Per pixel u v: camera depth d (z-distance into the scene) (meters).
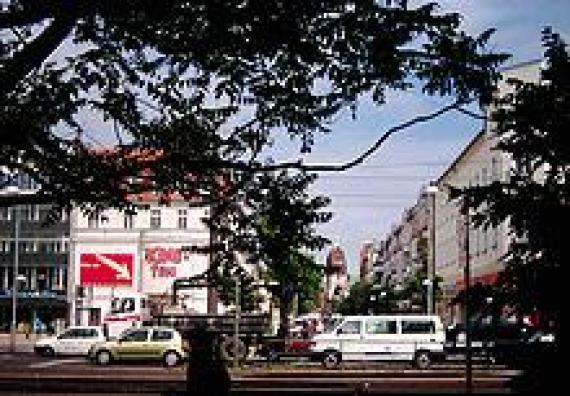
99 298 66.25
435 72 6.03
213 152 6.75
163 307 51.78
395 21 5.88
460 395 21.78
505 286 8.49
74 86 6.22
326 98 6.45
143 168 6.43
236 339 37.12
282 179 6.81
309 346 40.41
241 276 7.11
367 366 37.84
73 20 5.46
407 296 79.56
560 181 8.69
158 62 6.34
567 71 8.73
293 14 5.79
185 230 66.62
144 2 5.63
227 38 5.93
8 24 5.43
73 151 6.32
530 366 8.51
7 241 88.56
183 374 31.94
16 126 5.95
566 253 8.35
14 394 22.89
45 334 76.81
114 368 36.38
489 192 8.73
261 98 6.57
